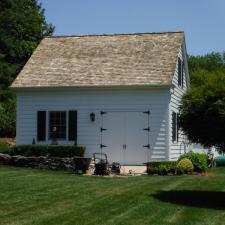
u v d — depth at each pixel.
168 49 26.83
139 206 13.46
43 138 25.86
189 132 14.65
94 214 12.27
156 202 14.16
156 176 21.41
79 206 13.34
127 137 24.97
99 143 25.25
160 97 24.64
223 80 14.34
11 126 37.19
